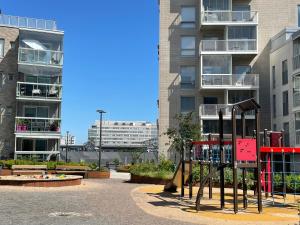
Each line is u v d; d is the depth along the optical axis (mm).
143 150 49062
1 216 11258
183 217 11961
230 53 40094
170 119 41500
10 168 30266
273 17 41844
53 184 20844
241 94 40688
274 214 13023
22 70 38562
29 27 39969
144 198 16734
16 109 38656
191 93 41812
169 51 42438
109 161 54375
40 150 39062
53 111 39625
